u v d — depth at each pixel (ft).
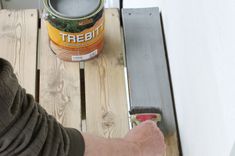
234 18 2.19
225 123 2.44
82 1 3.96
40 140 2.16
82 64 4.20
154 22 4.52
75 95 3.97
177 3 3.65
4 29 4.35
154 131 3.62
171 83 4.15
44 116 2.25
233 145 2.34
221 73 2.46
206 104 2.86
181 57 3.61
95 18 3.86
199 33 2.93
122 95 4.00
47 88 4.00
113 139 3.30
